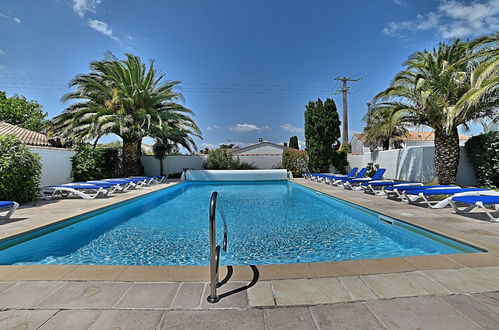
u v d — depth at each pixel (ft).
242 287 7.97
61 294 7.58
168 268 9.39
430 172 39.88
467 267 9.34
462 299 7.23
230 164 66.44
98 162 46.09
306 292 7.64
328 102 60.39
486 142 32.30
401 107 33.09
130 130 46.39
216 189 45.29
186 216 23.71
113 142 80.59
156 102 49.65
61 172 39.88
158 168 64.34
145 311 6.72
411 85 32.32
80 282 8.33
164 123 50.08
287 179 58.13
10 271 9.09
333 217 22.71
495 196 18.15
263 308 6.84
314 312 6.65
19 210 21.61
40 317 6.48
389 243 15.58
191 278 8.61
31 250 14.89
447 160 30.78
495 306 6.86
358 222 20.84
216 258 7.96
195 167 67.56
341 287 7.93
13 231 14.89
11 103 75.77
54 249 15.02
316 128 60.59
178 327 6.05
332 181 42.88
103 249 14.90
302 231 18.26
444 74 29.60
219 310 6.75
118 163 53.72
